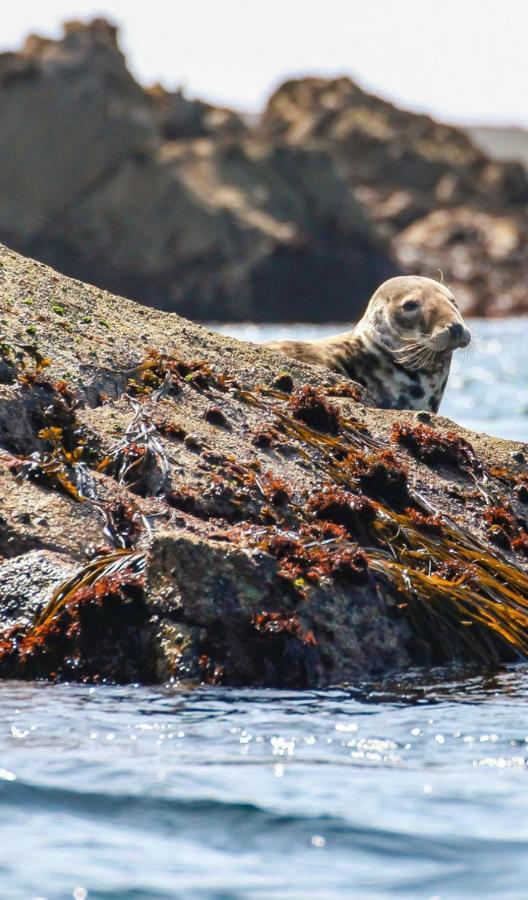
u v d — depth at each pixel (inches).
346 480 1290.6
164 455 1227.2
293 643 1022.4
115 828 722.8
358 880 664.4
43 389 1263.5
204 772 805.9
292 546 1094.4
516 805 763.4
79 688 990.4
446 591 1143.0
